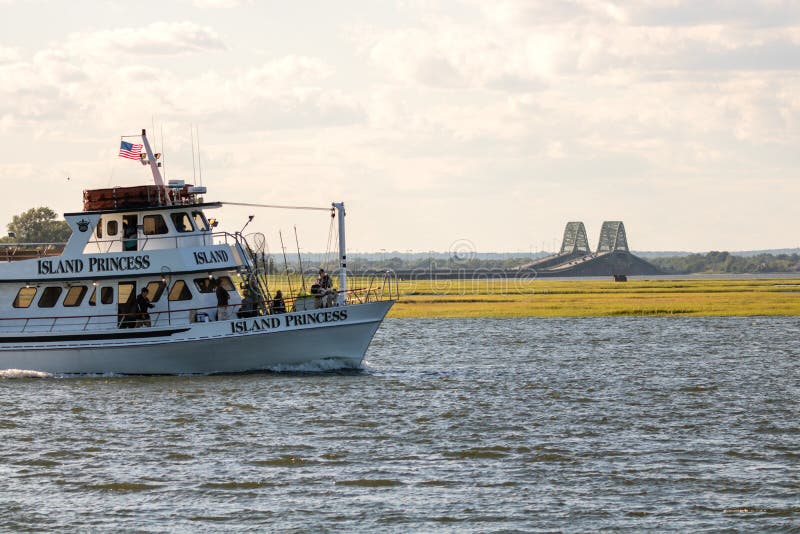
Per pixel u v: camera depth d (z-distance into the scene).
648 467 77.62
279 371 121.94
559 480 74.06
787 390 115.88
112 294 120.44
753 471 76.19
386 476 75.25
